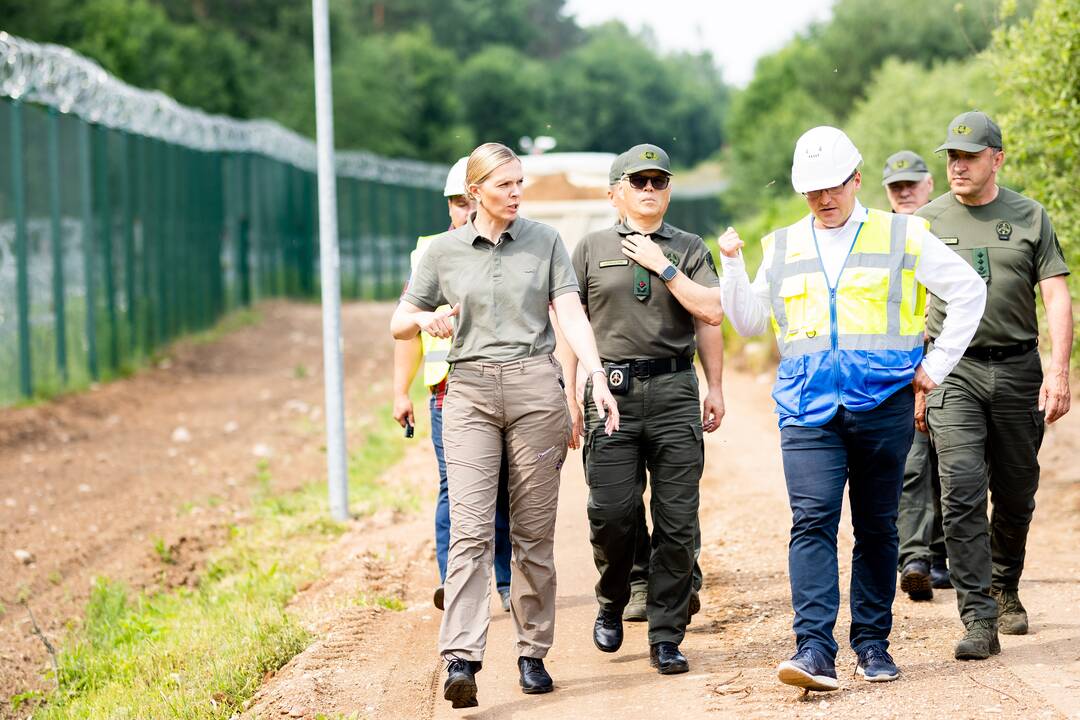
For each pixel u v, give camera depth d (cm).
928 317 646
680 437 594
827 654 531
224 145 2812
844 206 550
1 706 722
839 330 546
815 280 551
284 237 3522
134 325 2041
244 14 6325
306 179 3775
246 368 2212
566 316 570
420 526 1001
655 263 587
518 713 558
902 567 708
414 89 7275
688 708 541
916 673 567
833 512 543
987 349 618
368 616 736
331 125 1047
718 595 738
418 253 716
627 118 9400
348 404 1800
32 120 1616
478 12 9962
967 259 627
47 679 757
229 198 2977
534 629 583
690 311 585
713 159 9988
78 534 1057
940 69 2325
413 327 577
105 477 1275
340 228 4006
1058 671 564
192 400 1820
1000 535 637
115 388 1806
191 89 4638
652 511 603
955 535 600
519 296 565
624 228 608
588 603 742
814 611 536
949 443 609
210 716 600
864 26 4103
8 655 790
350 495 1151
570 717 546
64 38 4134
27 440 1416
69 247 1756
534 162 1620
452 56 7906
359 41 6919
